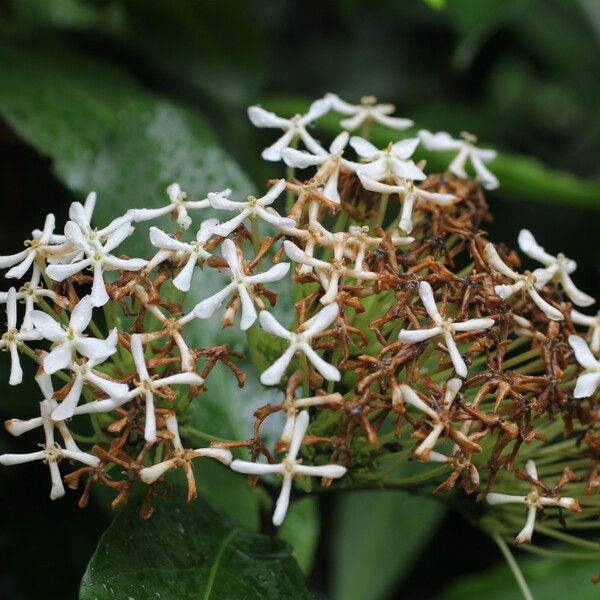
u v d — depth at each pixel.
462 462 0.21
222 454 0.21
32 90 0.28
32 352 0.21
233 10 0.30
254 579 0.22
